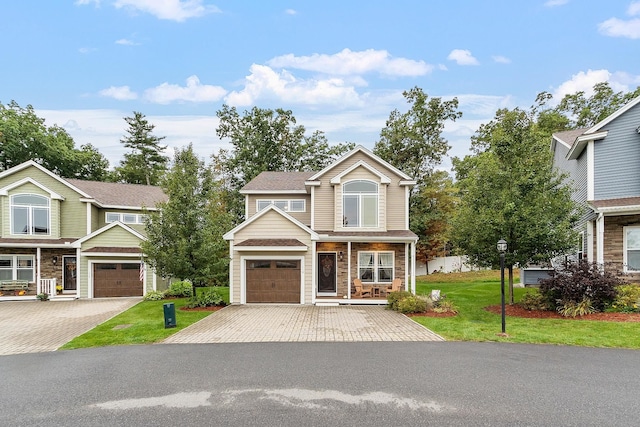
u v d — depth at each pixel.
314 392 5.91
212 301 15.73
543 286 12.70
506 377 6.52
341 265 17.48
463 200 15.01
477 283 24.16
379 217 17.73
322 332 10.48
